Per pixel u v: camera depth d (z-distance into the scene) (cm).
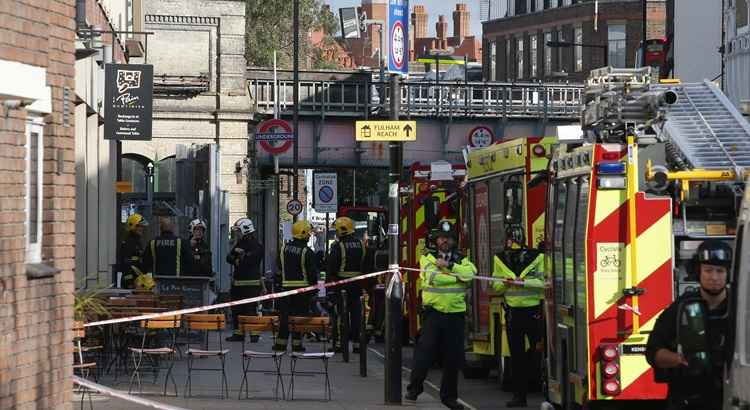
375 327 3403
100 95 3133
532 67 11769
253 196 6494
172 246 2836
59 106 1466
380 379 2423
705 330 1019
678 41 5197
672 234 1497
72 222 1509
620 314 1490
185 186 4481
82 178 2861
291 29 9094
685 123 1625
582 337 1526
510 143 2233
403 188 3291
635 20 10856
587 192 1512
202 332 2969
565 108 6675
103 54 3138
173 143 6166
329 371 2562
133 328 2228
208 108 6184
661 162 1567
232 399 2044
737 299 941
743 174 1515
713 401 1043
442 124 6550
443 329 1975
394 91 2027
